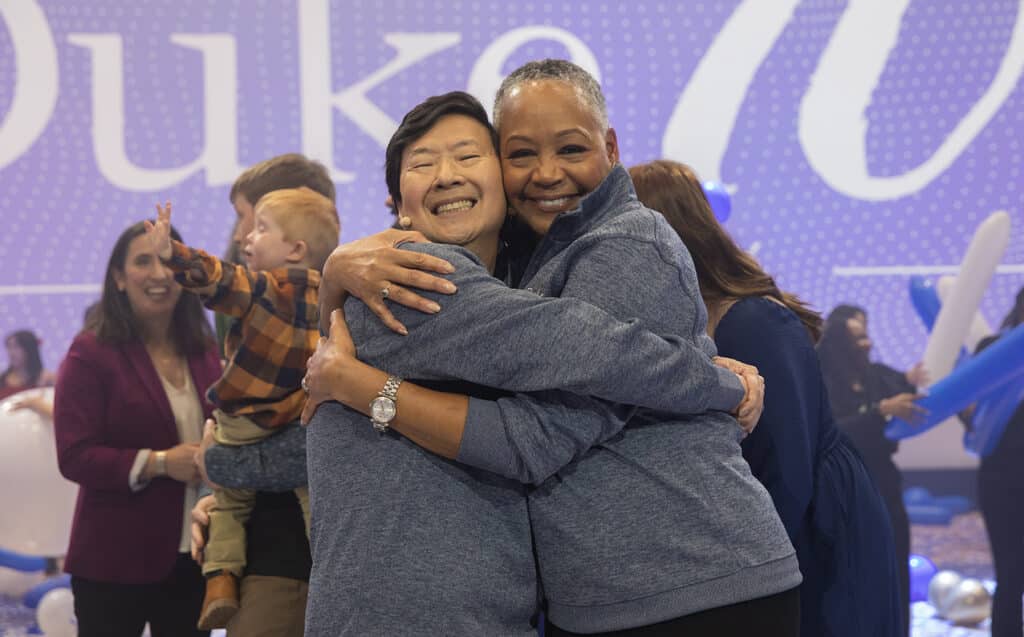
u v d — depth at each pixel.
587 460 1.69
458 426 1.60
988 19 5.98
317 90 5.84
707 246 2.35
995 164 5.99
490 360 1.61
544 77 1.86
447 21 5.89
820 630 2.29
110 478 3.12
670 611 1.63
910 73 5.98
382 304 1.67
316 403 1.75
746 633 1.65
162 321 3.36
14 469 4.37
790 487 2.17
